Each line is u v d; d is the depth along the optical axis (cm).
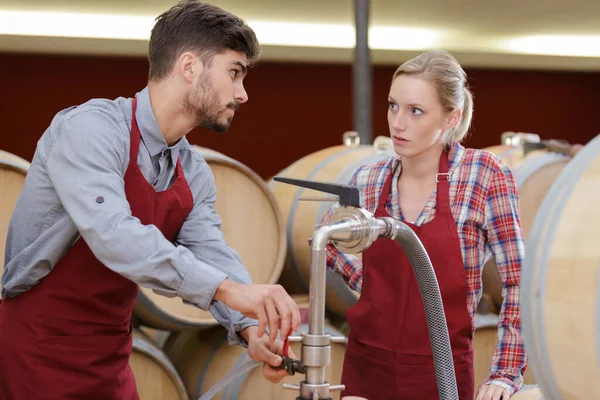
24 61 1138
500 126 1335
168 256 161
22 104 1138
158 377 324
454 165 215
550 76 1343
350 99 1268
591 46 1187
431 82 205
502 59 1262
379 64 1276
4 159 319
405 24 1041
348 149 413
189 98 180
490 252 220
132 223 165
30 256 186
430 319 150
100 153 173
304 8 948
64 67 1152
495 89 1334
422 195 220
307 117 1255
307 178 394
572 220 102
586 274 97
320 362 128
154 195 187
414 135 209
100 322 192
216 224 208
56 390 189
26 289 191
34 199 184
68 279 187
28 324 189
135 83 1174
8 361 192
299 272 387
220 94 180
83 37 1055
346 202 135
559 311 100
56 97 1149
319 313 128
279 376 169
